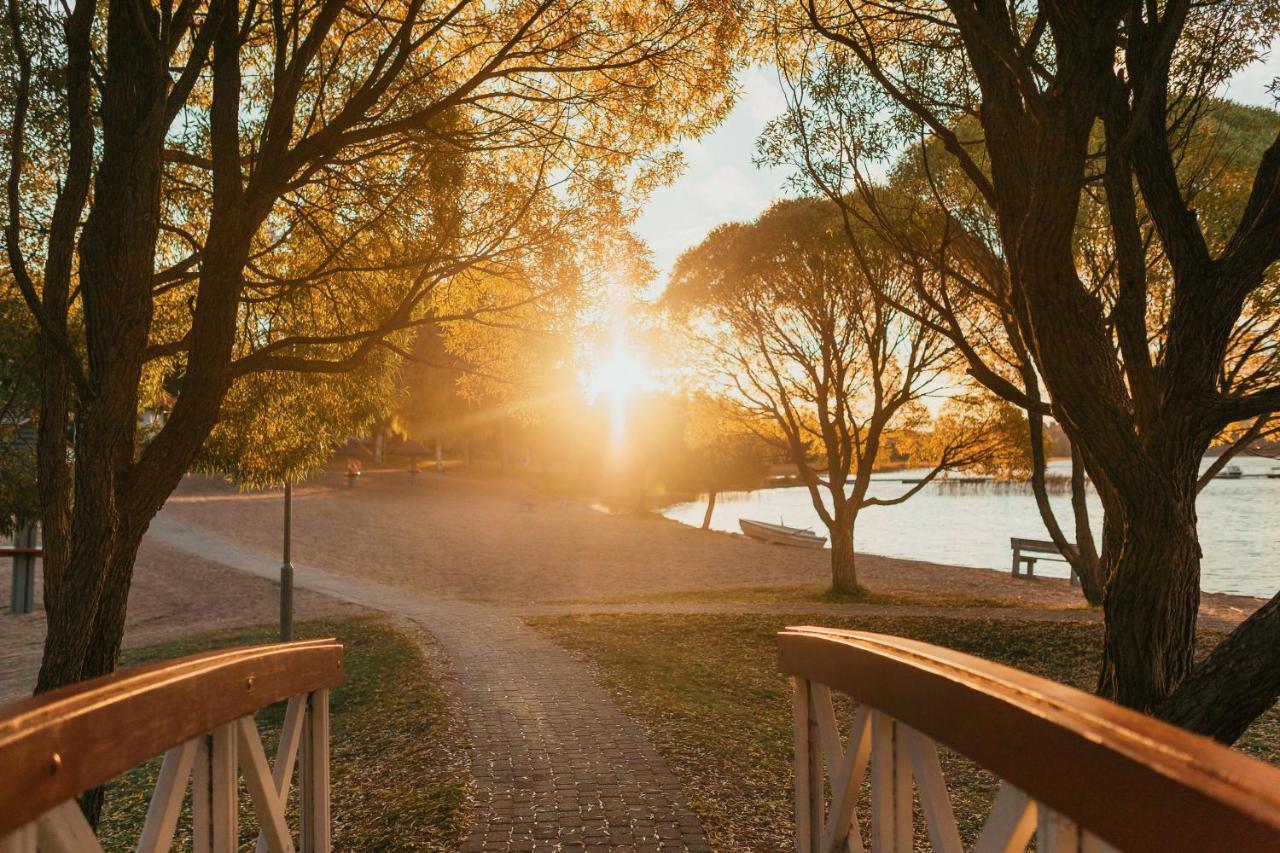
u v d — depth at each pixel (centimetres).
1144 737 125
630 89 776
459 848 558
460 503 5172
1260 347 1391
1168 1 474
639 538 3766
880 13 793
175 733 208
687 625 1642
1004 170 531
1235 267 502
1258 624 431
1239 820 98
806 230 2136
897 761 238
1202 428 518
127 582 561
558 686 1095
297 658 314
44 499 617
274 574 2672
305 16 744
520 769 732
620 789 674
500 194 825
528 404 879
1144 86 489
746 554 3306
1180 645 520
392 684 1163
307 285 844
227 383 588
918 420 2417
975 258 934
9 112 720
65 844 161
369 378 941
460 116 811
